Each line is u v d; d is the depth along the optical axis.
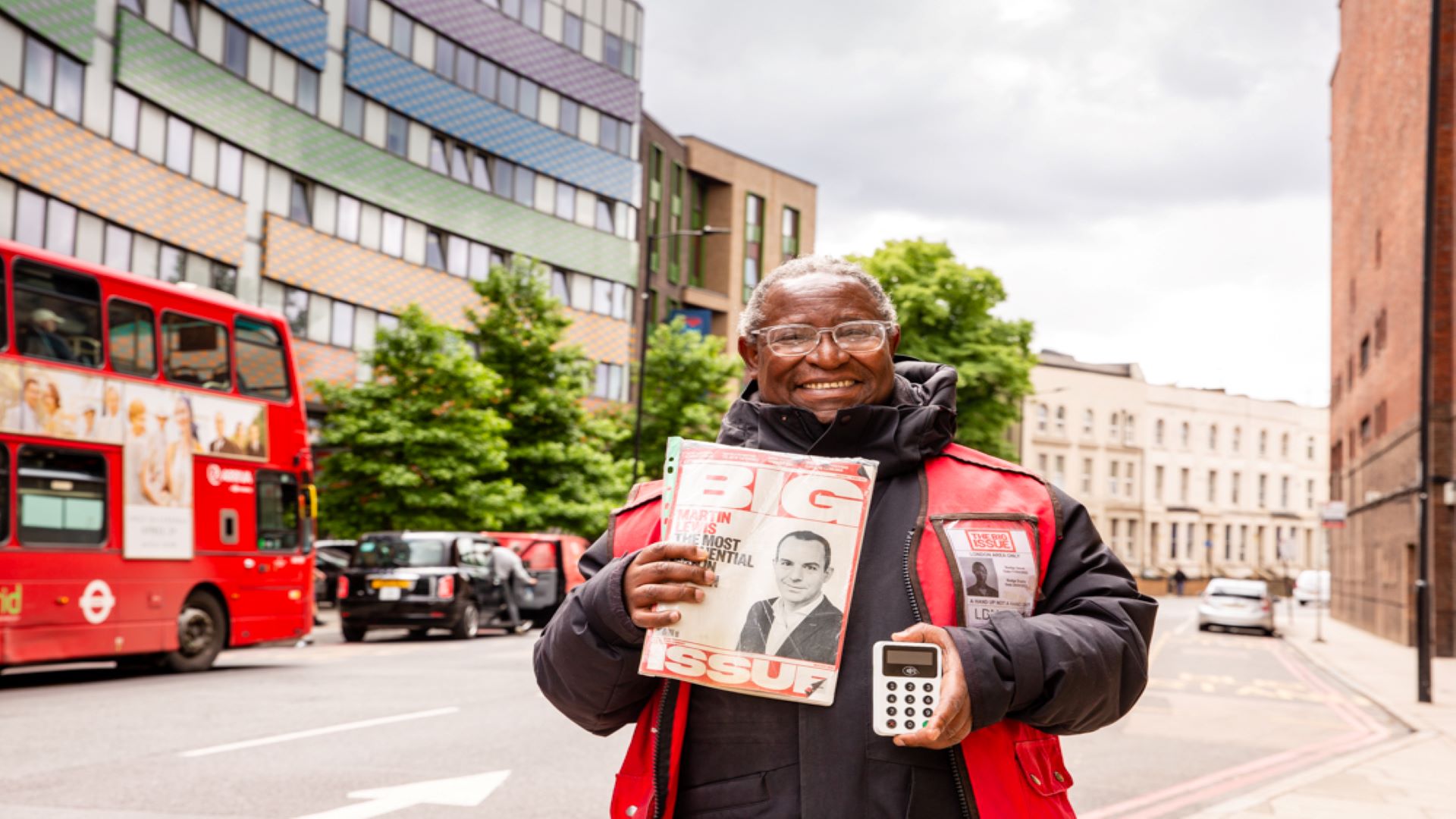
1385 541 29.95
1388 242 29.73
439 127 39.53
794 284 2.32
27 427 12.19
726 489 2.08
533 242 43.56
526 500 31.78
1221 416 81.19
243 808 6.57
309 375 34.53
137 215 27.95
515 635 23.86
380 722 10.10
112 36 27.09
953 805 2.02
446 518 28.36
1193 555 78.81
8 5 23.42
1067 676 1.94
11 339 12.11
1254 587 33.00
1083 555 2.18
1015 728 2.11
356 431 28.05
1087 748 10.50
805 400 2.29
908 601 2.07
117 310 13.42
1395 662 22.06
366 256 36.75
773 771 2.06
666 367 39.16
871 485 2.06
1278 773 9.25
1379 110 31.25
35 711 10.42
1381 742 11.26
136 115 27.97
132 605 13.34
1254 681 18.09
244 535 15.10
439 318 39.62
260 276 32.84
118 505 13.23
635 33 48.03
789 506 2.05
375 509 27.94
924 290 42.31
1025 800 2.06
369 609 21.06
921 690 1.91
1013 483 2.21
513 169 42.84
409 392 28.78
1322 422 87.62
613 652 2.11
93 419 12.99
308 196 34.66
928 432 2.20
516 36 42.69
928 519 2.12
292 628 15.81
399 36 37.91
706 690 2.11
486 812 6.68
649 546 2.08
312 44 34.22
